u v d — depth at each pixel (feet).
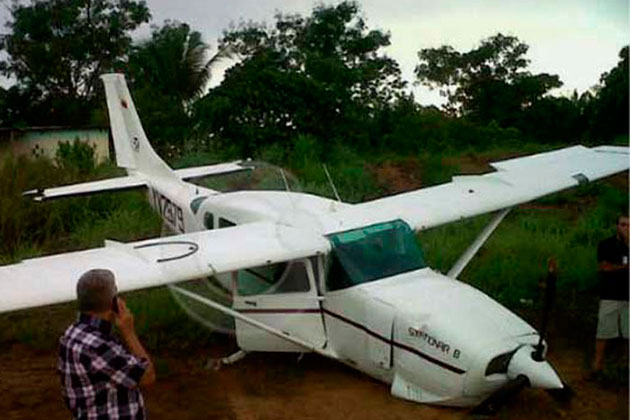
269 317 22.20
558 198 49.90
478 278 29.91
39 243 39.73
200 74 95.25
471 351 17.65
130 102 37.70
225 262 20.74
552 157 32.48
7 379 22.79
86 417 12.26
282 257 20.80
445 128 86.89
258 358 23.86
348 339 20.56
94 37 117.60
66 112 113.29
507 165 31.35
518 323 18.81
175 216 32.09
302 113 76.33
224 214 27.07
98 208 44.91
